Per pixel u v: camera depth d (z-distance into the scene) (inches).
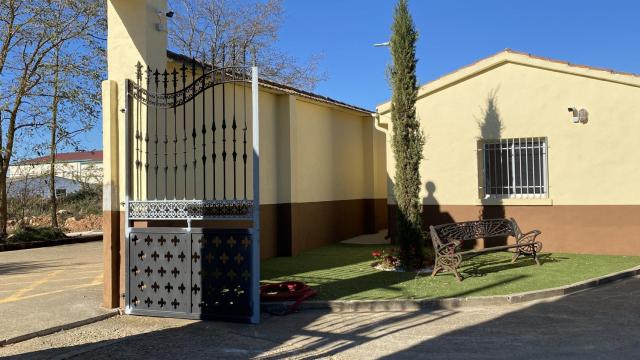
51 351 235.1
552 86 504.1
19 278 446.3
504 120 521.3
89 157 1389.0
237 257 283.7
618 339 237.1
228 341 249.8
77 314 294.5
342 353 229.9
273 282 381.1
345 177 689.0
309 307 311.7
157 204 297.0
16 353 232.8
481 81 531.2
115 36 317.1
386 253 464.4
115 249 311.6
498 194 530.9
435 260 399.9
